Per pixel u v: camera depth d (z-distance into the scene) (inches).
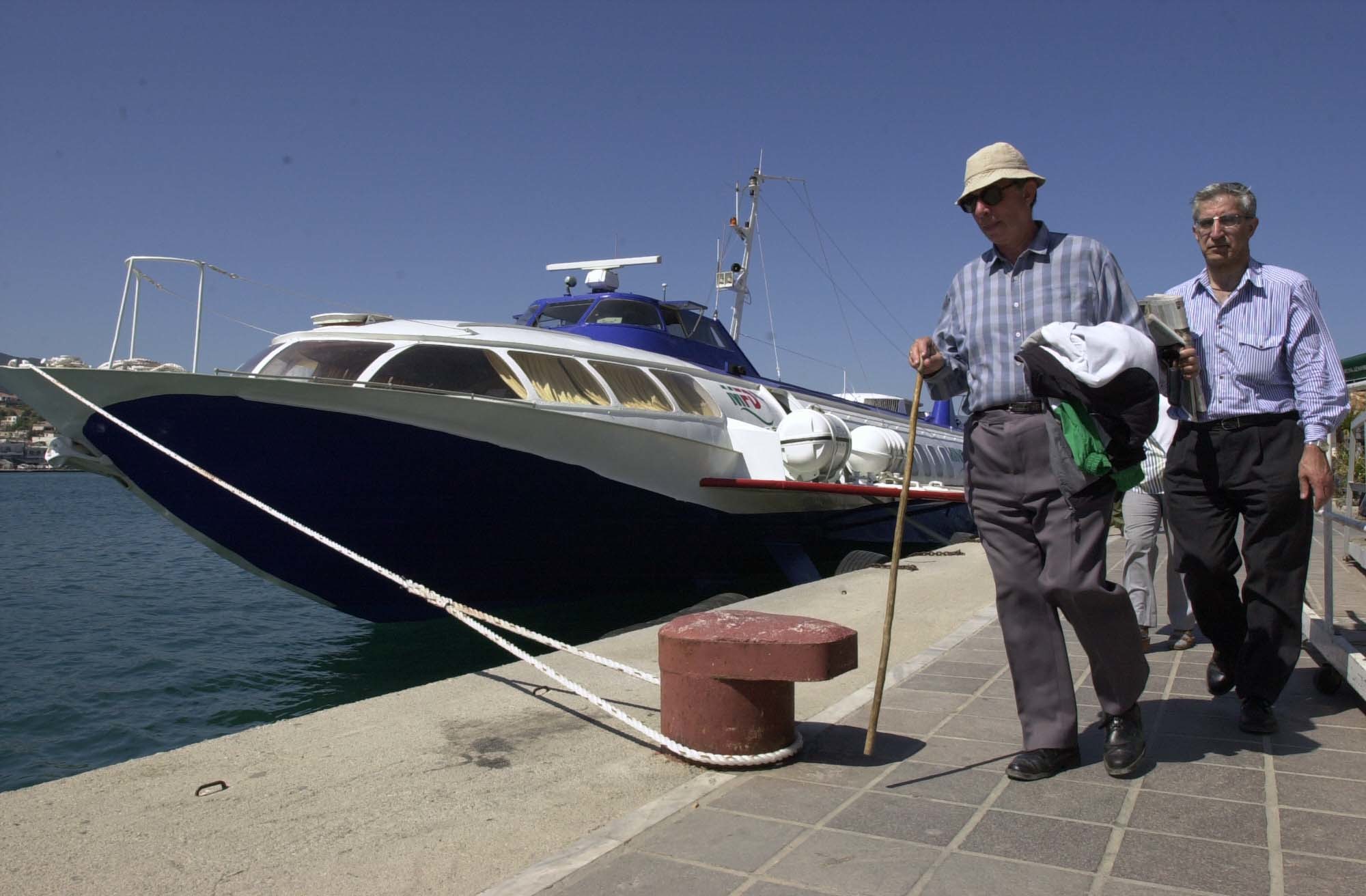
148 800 110.6
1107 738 116.4
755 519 442.9
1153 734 132.6
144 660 374.3
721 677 119.4
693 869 89.4
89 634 429.7
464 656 377.1
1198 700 152.6
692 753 120.1
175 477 317.4
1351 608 225.1
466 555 361.4
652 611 448.5
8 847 96.7
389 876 90.9
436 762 124.6
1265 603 131.0
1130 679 115.8
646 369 411.5
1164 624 251.0
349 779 117.9
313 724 142.2
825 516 482.6
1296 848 91.0
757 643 117.7
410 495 332.2
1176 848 91.7
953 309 132.0
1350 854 89.1
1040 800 106.6
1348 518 175.9
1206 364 136.9
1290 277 132.9
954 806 105.3
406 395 313.0
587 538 383.9
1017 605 118.7
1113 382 107.0
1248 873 85.6
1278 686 129.7
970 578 321.1
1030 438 117.1
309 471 315.3
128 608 508.1
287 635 428.5
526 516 359.6
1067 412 110.5
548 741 134.4
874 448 506.0
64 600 537.6
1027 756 115.1
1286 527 130.3
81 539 1080.2
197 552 895.7
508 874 91.5
